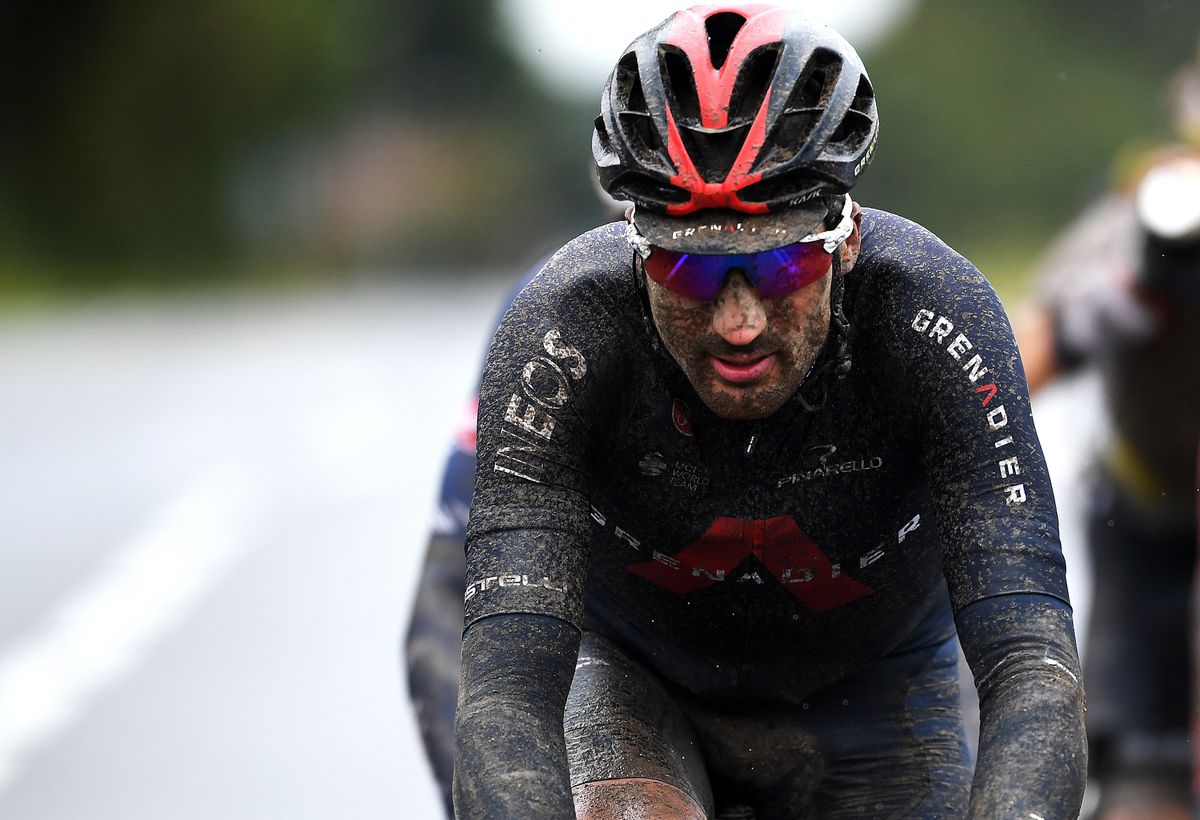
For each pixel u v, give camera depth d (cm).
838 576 884
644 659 952
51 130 11744
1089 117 16775
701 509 860
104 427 4122
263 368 5566
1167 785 1358
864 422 840
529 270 1227
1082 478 1471
